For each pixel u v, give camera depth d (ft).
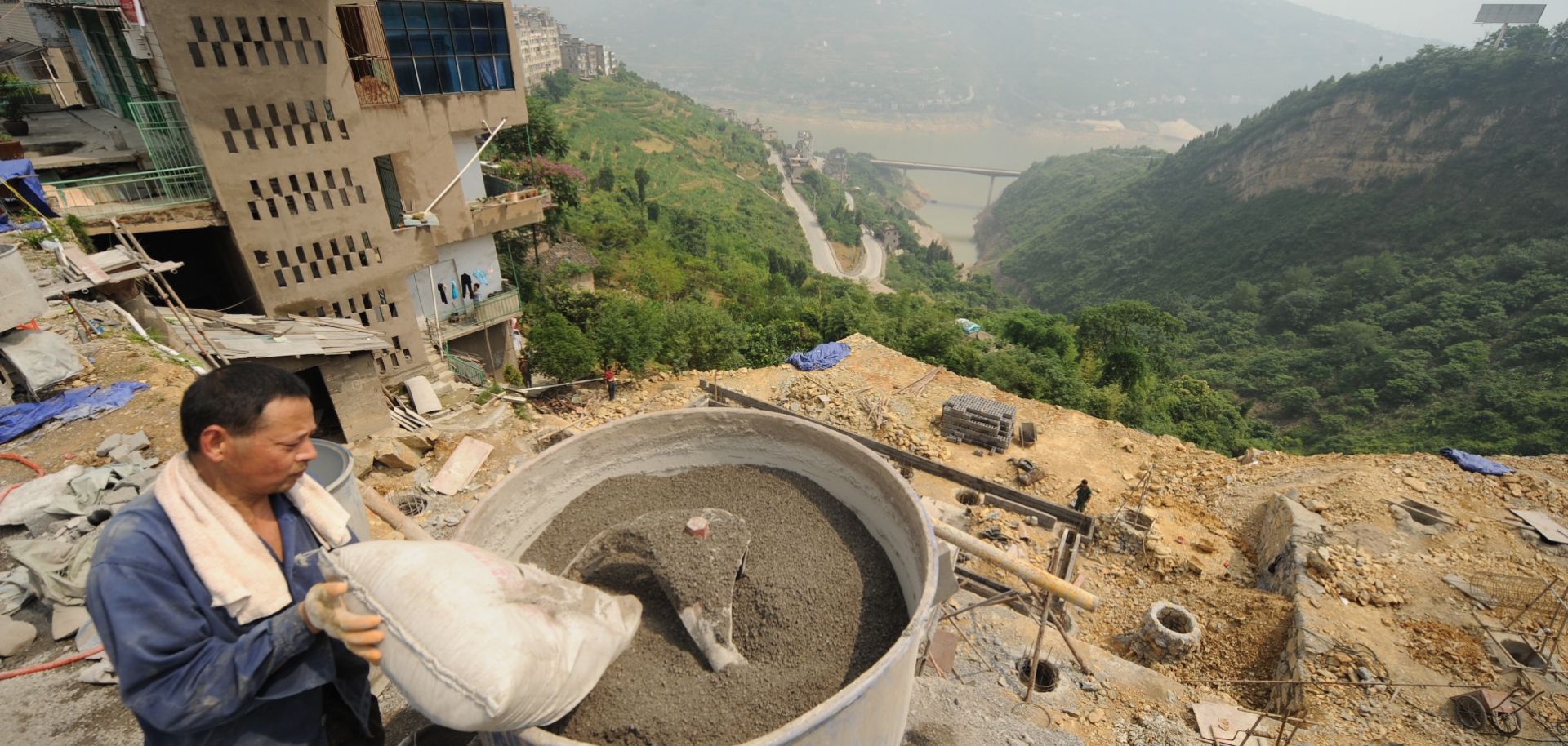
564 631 5.78
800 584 8.39
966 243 577.84
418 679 4.81
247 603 5.58
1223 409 101.14
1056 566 37.50
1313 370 184.65
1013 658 32.17
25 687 12.30
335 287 54.39
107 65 56.75
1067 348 117.29
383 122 54.44
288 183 49.98
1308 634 33.63
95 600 5.04
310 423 5.85
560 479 9.64
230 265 54.44
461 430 51.67
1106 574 44.34
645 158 349.20
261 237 49.73
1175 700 31.09
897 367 69.15
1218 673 35.45
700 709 6.77
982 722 17.01
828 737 6.15
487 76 60.34
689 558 7.84
